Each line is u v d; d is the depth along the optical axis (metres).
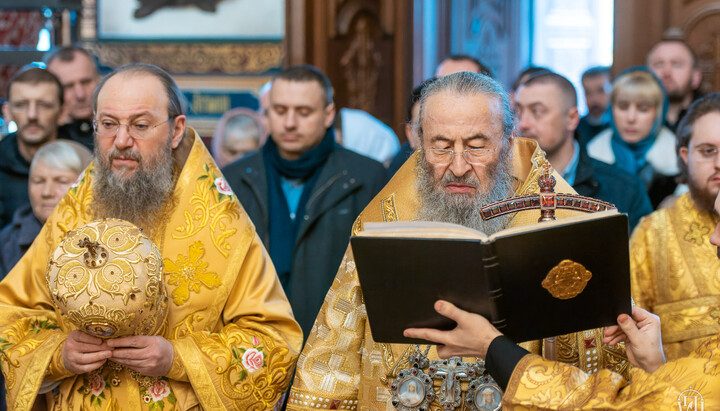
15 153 4.19
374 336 2.12
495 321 2.04
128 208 2.57
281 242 3.79
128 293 2.25
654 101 4.36
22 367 2.46
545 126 3.68
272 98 3.91
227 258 2.65
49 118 4.20
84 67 4.87
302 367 2.53
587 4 11.48
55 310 2.64
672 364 2.00
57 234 2.64
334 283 2.59
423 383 2.34
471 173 2.33
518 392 2.03
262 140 5.57
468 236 1.98
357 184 3.83
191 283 2.61
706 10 6.63
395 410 2.38
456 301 2.04
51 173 3.57
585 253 1.98
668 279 3.11
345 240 3.75
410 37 7.50
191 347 2.49
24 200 4.16
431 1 7.90
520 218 2.40
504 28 9.64
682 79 5.04
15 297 2.64
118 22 7.57
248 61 7.54
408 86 7.50
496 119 2.33
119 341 2.34
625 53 6.86
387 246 1.98
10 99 4.20
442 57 8.18
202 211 2.66
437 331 2.07
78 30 7.55
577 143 3.83
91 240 2.31
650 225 3.21
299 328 2.73
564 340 2.35
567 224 1.95
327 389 2.48
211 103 7.58
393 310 2.07
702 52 6.65
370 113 7.53
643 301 3.17
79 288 2.23
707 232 3.09
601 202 2.12
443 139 2.31
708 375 1.95
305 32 7.48
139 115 2.55
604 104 5.48
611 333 2.22
